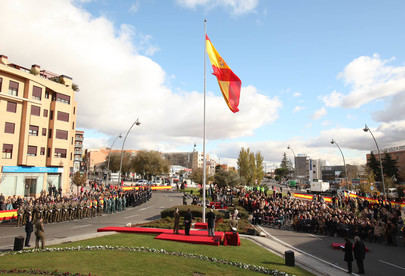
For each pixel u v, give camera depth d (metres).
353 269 11.71
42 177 36.56
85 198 26.48
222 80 19.33
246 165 66.19
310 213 21.81
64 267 9.16
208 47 19.72
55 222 22.20
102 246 12.37
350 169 94.25
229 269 10.09
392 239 16.80
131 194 34.44
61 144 39.09
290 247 15.62
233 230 15.29
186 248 12.80
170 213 21.48
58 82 40.91
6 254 11.20
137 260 10.34
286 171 135.75
